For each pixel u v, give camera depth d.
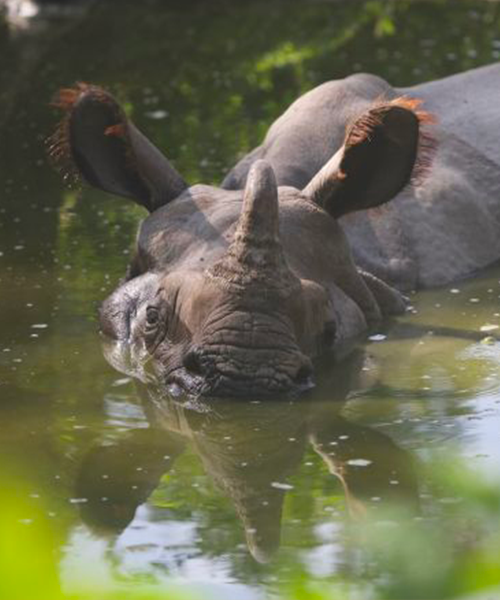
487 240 18.53
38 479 10.61
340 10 38.09
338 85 18.66
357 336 15.02
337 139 17.69
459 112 20.02
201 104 28.23
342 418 12.15
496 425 11.74
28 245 19.28
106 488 10.41
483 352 14.36
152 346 14.05
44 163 24.31
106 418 12.28
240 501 10.06
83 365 14.02
